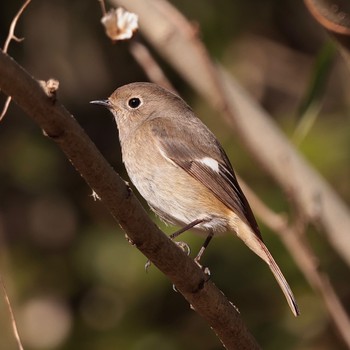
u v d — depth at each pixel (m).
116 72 13.74
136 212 6.21
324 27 6.33
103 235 12.35
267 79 14.16
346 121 12.73
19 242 13.11
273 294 11.66
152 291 11.80
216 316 7.11
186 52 9.88
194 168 9.05
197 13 13.35
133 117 9.76
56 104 5.46
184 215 9.05
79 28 13.68
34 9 13.53
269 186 11.98
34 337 12.35
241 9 13.70
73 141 5.64
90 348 11.94
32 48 13.62
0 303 12.48
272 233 11.34
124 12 7.73
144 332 11.75
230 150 12.41
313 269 8.87
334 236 9.49
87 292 12.34
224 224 8.93
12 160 13.27
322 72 9.05
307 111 9.28
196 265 6.89
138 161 9.30
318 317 11.61
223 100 9.31
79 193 13.11
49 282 12.58
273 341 11.59
